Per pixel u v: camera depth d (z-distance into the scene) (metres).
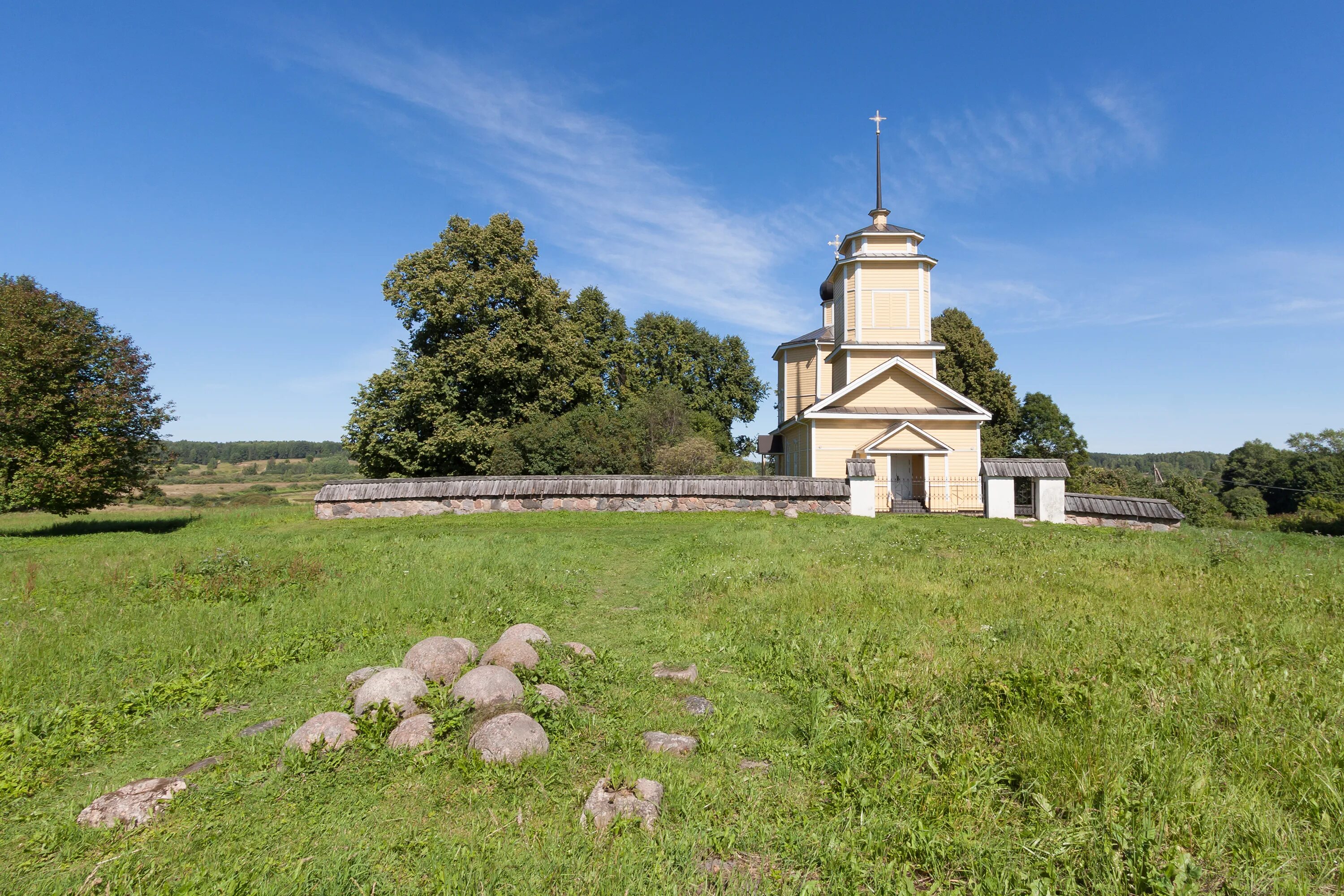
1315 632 7.29
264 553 12.91
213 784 4.46
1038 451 43.81
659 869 3.42
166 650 7.25
